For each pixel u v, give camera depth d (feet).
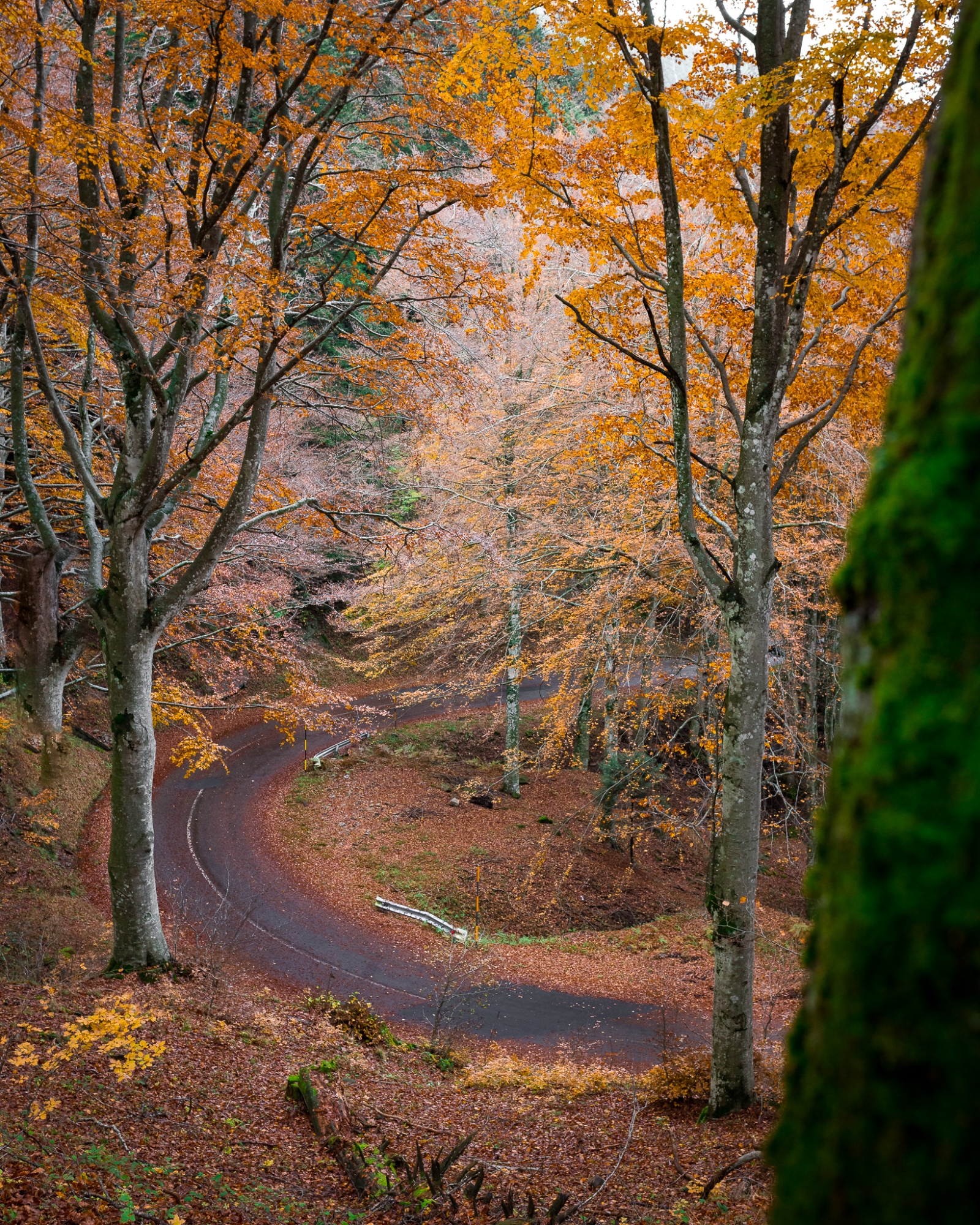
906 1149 1.74
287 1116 21.13
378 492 47.96
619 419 28.71
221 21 23.41
